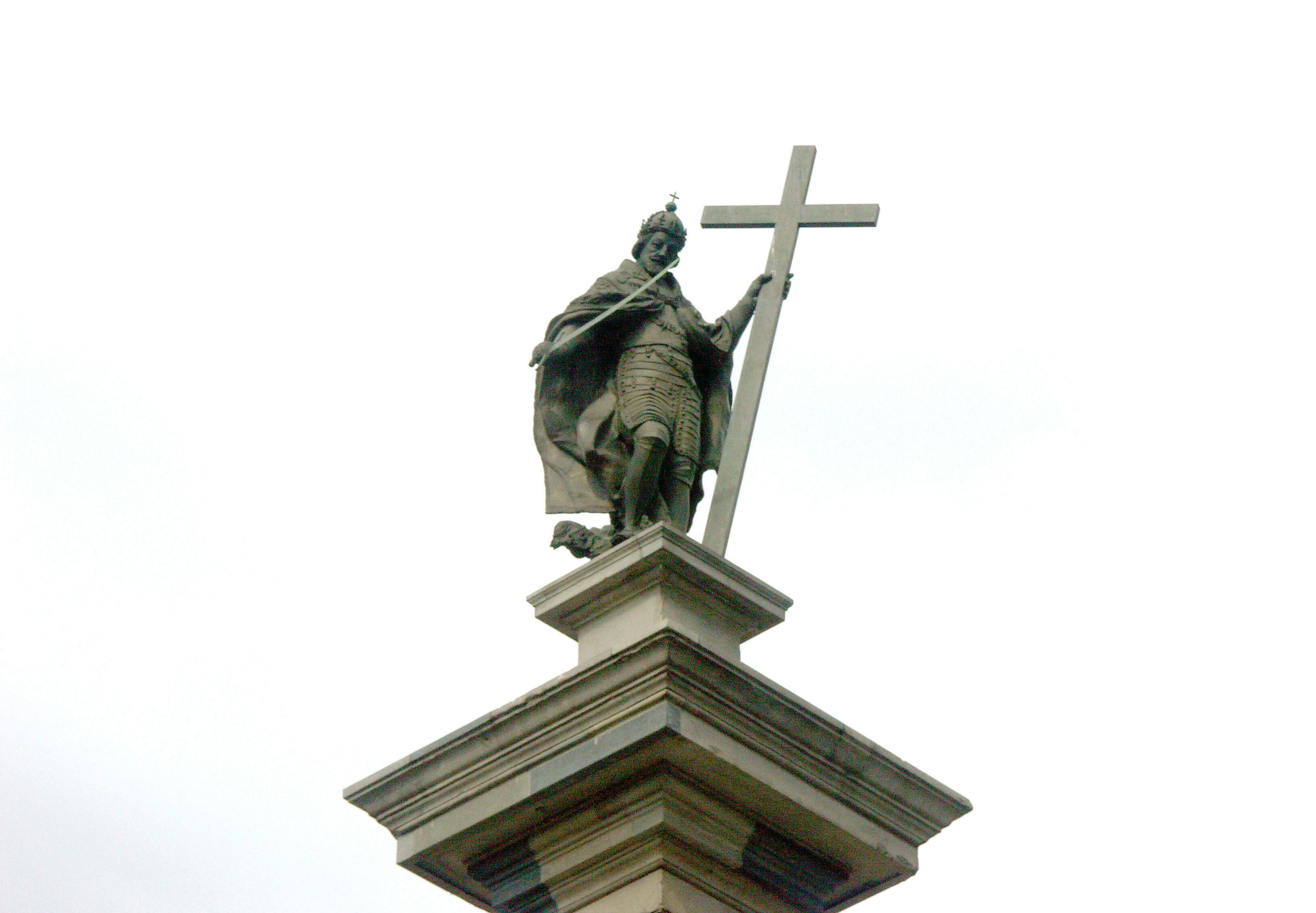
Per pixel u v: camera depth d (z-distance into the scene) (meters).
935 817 18.72
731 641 18.59
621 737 17.48
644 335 19.62
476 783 18.17
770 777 17.83
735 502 19.19
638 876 17.70
